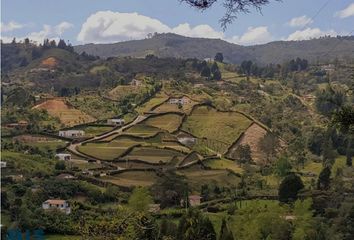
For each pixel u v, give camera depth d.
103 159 104.56
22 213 53.34
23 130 116.62
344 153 105.06
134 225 21.48
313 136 112.88
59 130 122.81
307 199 59.47
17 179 74.81
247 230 54.38
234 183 91.44
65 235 50.94
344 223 54.25
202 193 81.12
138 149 111.38
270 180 92.31
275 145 115.31
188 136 126.62
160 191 75.75
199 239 40.75
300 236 52.91
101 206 70.38
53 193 73.19
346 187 70.88
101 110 147.75
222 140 127.12
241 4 10.72
